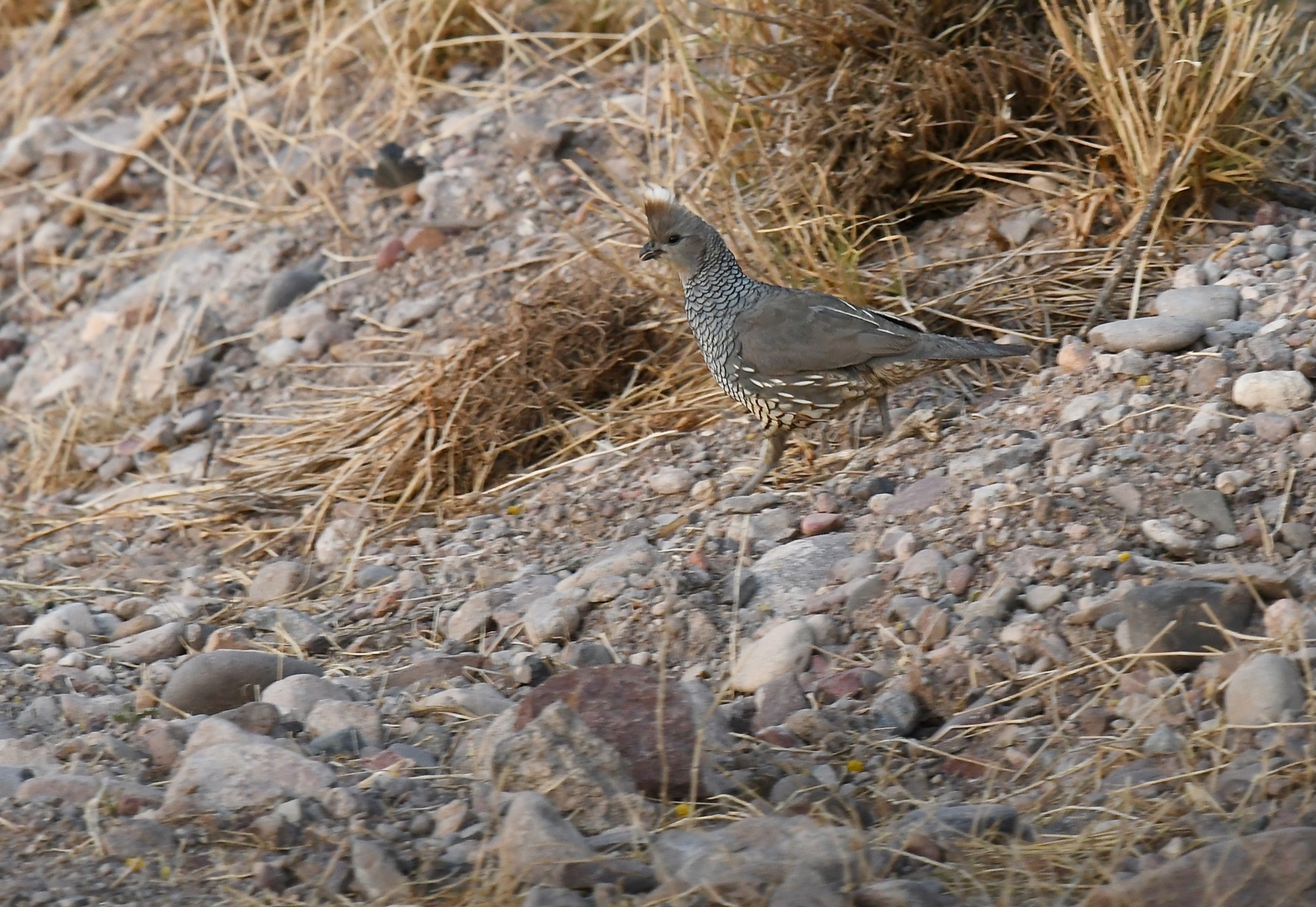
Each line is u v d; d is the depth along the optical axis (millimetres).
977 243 13891
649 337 14320
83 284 18766
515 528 12492
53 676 10773
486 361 13992
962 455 11203
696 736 8508
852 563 10289
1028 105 14234
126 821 8141
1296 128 14734
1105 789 8148
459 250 16562
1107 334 11734
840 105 14383
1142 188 13039
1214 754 8094
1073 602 9367
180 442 15805
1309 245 12586
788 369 11367
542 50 18859
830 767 8586
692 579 10688
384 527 13117
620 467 12859
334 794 8227
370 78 19594
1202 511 9797
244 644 11156
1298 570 9234
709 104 15258
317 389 15602
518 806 7570
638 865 7504
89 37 22172
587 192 16672
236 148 19297
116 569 13359
